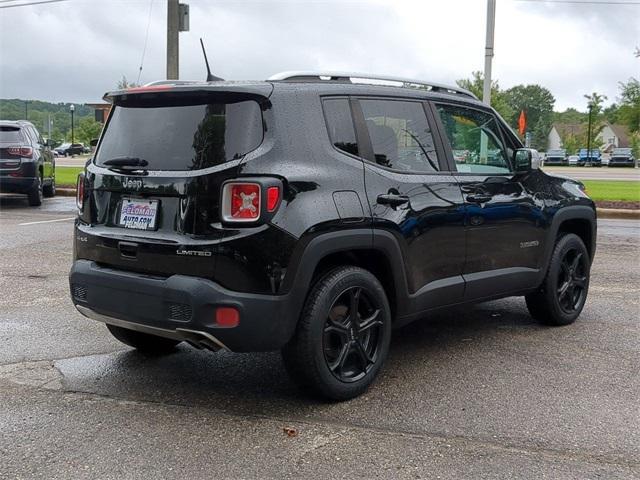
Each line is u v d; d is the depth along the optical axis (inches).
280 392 175.5
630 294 292.5
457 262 195.5
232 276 149.2
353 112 174.4
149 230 159.6
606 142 4015.8
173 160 159.0
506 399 171.8
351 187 165.9
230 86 155.6
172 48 673.0
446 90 208.4
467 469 135.0
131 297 159.3
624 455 141.9
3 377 184.7
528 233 219.8
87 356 202.8
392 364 198.7
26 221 501.4
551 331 235.1
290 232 151.6
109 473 132.6
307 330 157.8
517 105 4611.2
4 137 584.4
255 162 150.8
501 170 217.6
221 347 153.6
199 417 159.3
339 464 136.8
